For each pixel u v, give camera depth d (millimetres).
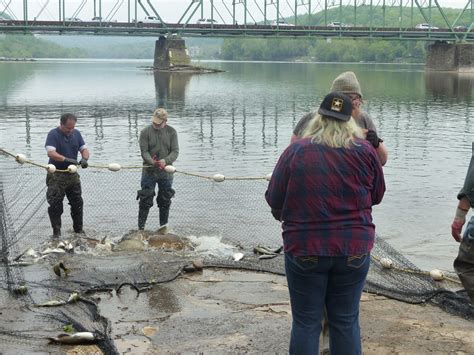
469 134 30141
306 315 5719
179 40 127750
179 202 14477
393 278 8875
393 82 82688
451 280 8773
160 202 12602
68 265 9523
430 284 8656
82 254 10297
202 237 11734
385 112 41938
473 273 6836
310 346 5680
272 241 11695
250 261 9703
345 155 5570
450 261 11672
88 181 16812
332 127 5641
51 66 154500
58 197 12000
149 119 38250
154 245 10961
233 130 32375
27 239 11555
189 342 7137
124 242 11094
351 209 5566
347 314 5758
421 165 21344
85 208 14148
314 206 5535
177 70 126750
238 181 16828
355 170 5562
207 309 7949
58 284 8625
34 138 28125
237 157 23281
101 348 6949
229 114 41250
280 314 7809
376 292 8391
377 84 77688
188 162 22047
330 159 5559
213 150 25047
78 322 7438
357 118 7082
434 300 8133
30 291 8414
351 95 6969
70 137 12078
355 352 5777
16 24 107500
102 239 11695
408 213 14891
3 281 8602
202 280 8906
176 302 8148
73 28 112688
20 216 12992
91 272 9086
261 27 120812
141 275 8930
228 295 8367
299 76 103938
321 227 5531
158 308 7973
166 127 12453
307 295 5676
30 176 16375
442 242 12820
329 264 5566
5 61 199000
